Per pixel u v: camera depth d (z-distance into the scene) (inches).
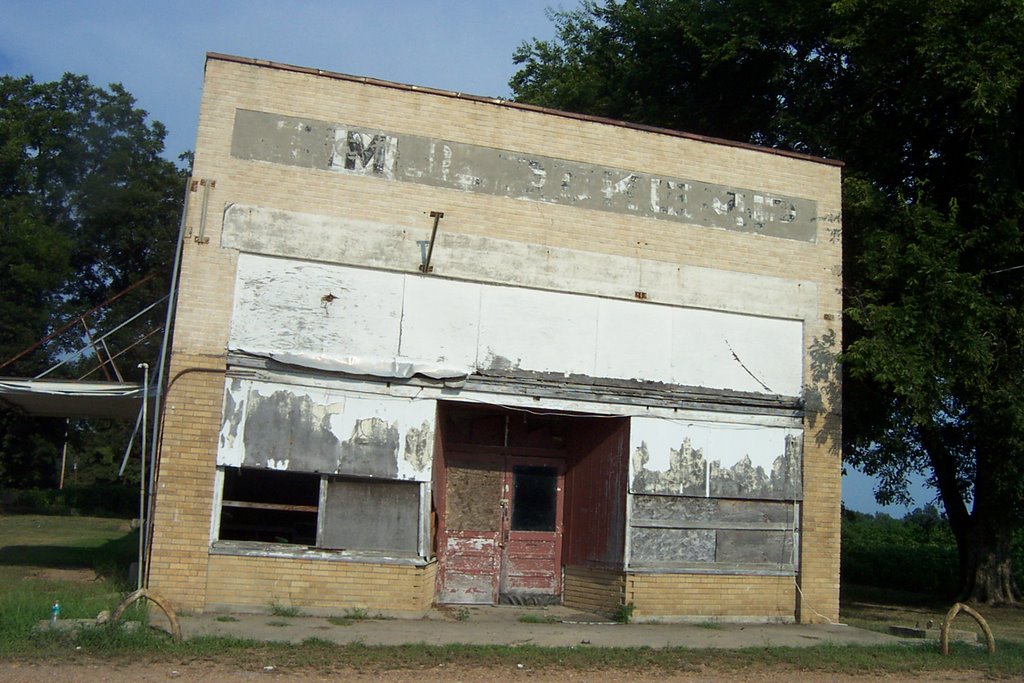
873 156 774.5
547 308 538.0
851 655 442.0
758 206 589.0
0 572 622.5
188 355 479.8
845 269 681.6
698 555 552.7
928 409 602.9
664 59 928.3
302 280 500.7
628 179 563.5
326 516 491.2
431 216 505.4
